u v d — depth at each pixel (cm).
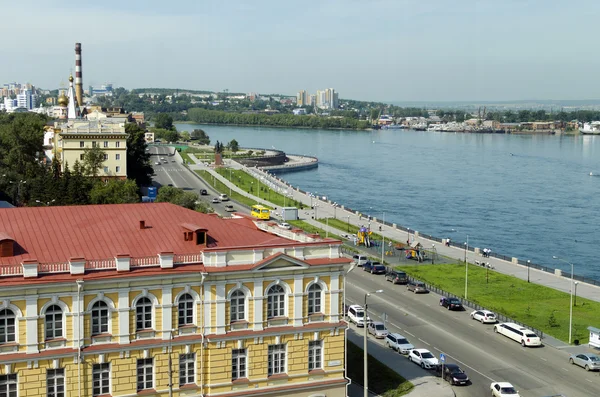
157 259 8138
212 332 8300
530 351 11556
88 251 8181
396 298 14475
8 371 7456
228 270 8231
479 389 9900
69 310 7669
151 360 8094
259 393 8481
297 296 8625
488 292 15325
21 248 8012
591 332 11788
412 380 10106
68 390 7712
